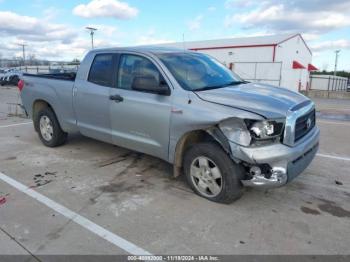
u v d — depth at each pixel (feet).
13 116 33.60
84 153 18.99
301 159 11.75
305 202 12.72
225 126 11.30
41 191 13.61
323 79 130.21
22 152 19.26
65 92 17.93
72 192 13.53
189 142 13.19
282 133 11.04
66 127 18.71
